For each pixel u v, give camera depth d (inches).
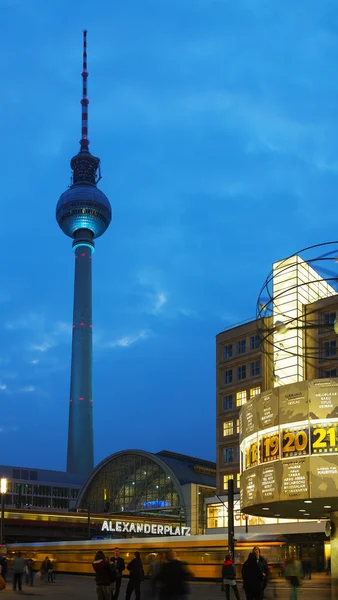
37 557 2723.9
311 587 1514.5
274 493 1235.2
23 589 1625.2
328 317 2610.7
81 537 4761.3
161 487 4830.2
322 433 1197.1
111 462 5206.7
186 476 4795.8
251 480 1321.4
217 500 3233.3
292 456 1218.6
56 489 6299.2
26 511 4397.1
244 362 3250.5
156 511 4778.5
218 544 2047.2
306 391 1232.2
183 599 663.1
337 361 2586.1
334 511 1353.3
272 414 1277.1
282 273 2167.8
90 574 2474.2
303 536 2664.9
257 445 1309.1
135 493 4980.3
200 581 2055.9
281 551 1916.8
